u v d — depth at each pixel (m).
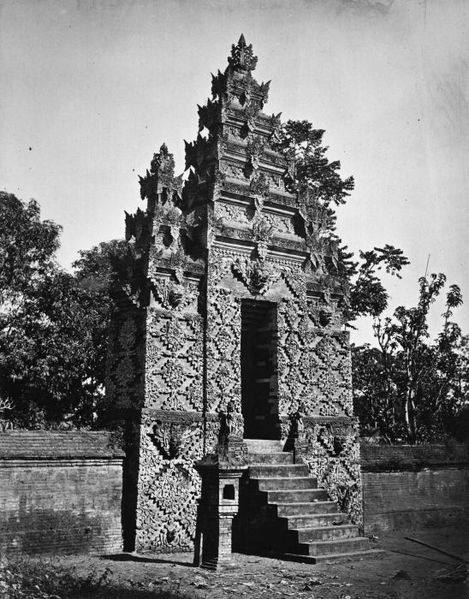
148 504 18.86
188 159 24.27
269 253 23.00
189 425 19.98
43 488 17.45
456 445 26.17
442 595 13.29
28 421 30.39
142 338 20.06
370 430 43.12
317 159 34.94
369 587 14.10
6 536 16.62
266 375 22.75
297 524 18.19
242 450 18.36
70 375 30.42
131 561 16.92
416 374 40.91
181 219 21.69
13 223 29.94
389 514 23.67
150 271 20.31
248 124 24.19
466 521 25.03
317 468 22.16
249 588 13.88
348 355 24.17
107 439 19.06
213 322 21.14
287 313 22.92
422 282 39.22
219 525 16.05
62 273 31.95
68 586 12.94
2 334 29.84
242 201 22.98
